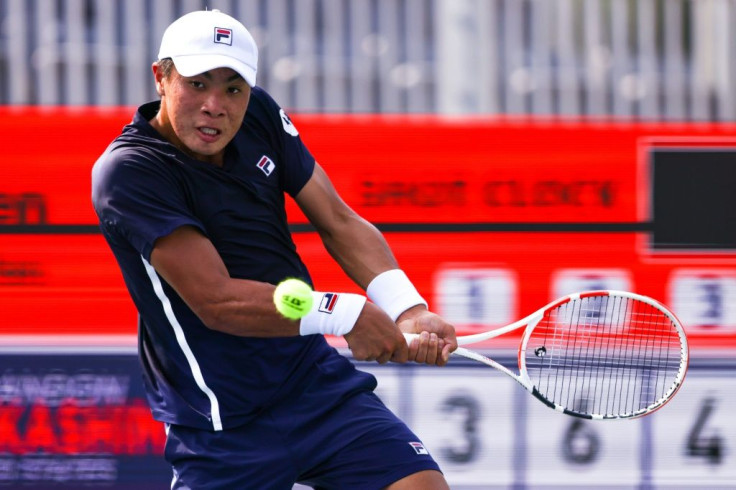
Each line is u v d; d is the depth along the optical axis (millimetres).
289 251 11273
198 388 10914
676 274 16656
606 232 16656
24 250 16219
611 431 16516
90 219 16312
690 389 16594
